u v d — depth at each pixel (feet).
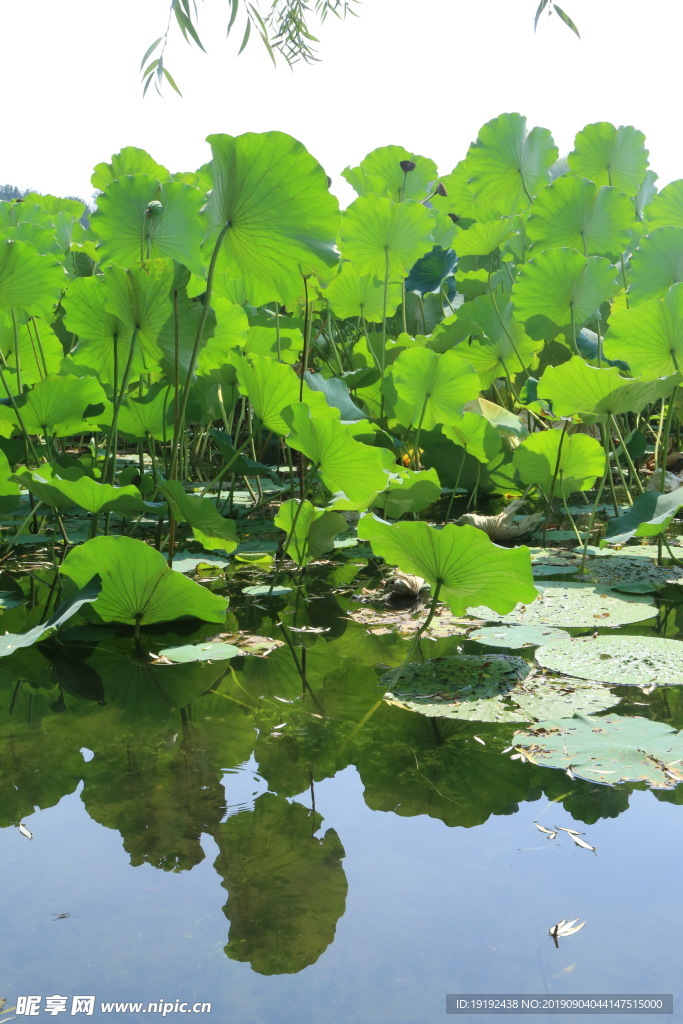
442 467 12.08
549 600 7.10
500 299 13.62
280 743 4.42
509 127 16.62
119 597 6.20
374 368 12.24
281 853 3.42
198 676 5.46
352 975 2.73
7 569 8.48
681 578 7.77
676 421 14.70
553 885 3.18
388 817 3.67
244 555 8.57
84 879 3.27
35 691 5.23
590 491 12.52
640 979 2.68
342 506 7.57
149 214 7.47
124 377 7.82
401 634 6.31
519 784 3.94
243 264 7.35
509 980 2.70
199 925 3.00
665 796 3.80
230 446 10.61
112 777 4.07
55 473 8.32
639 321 8.93
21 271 7.98
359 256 13.17
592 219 12.57
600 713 4.70
